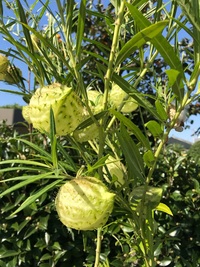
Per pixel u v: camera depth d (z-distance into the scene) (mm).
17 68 392
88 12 365
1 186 728
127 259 679
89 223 260
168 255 727
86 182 262
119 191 316
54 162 263
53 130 253
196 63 283
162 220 733
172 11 345
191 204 771
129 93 292
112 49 290
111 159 375
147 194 314
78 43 290
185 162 830
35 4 378
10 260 749
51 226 726
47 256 718
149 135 829
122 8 288
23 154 747
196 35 273
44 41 280
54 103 263
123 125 295
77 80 289
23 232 732
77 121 275
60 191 270
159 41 255
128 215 327
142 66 369
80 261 738
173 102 371
